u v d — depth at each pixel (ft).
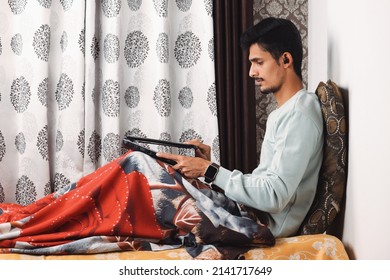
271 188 6.46
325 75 8.69
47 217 6.58
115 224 6.31
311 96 6.96
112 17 10.01
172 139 10.36
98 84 10.30
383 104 5.27
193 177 6.88
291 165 6.48
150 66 10.32
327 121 6.73
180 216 6.41
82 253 6.15
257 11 10.44
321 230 6.79
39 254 6.17
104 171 7.05
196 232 6.31
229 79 10.08
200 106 10.24
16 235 6.32
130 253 6.16
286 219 6.79
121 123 10.33
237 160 10.11
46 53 9.99
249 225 6.27
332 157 6.74
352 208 6.50
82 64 10.02
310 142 6.59
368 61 5.86
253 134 10.14
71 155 10.04
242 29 9.98
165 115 10.03
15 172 10.21
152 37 10.32
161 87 10.02
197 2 10.19
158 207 6.49
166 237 6.44
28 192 9.98
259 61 7.16
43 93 9.98
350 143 6.64
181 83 10.32
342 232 7.04
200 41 10.21
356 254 6.31
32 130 10.00
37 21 9.96
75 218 6.53
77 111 10.01
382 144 5.30
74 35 10.01
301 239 6.33
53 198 7.22
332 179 6.77
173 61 10.32
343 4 7.17
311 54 9.96
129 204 6.43
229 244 6.24
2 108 10.13
